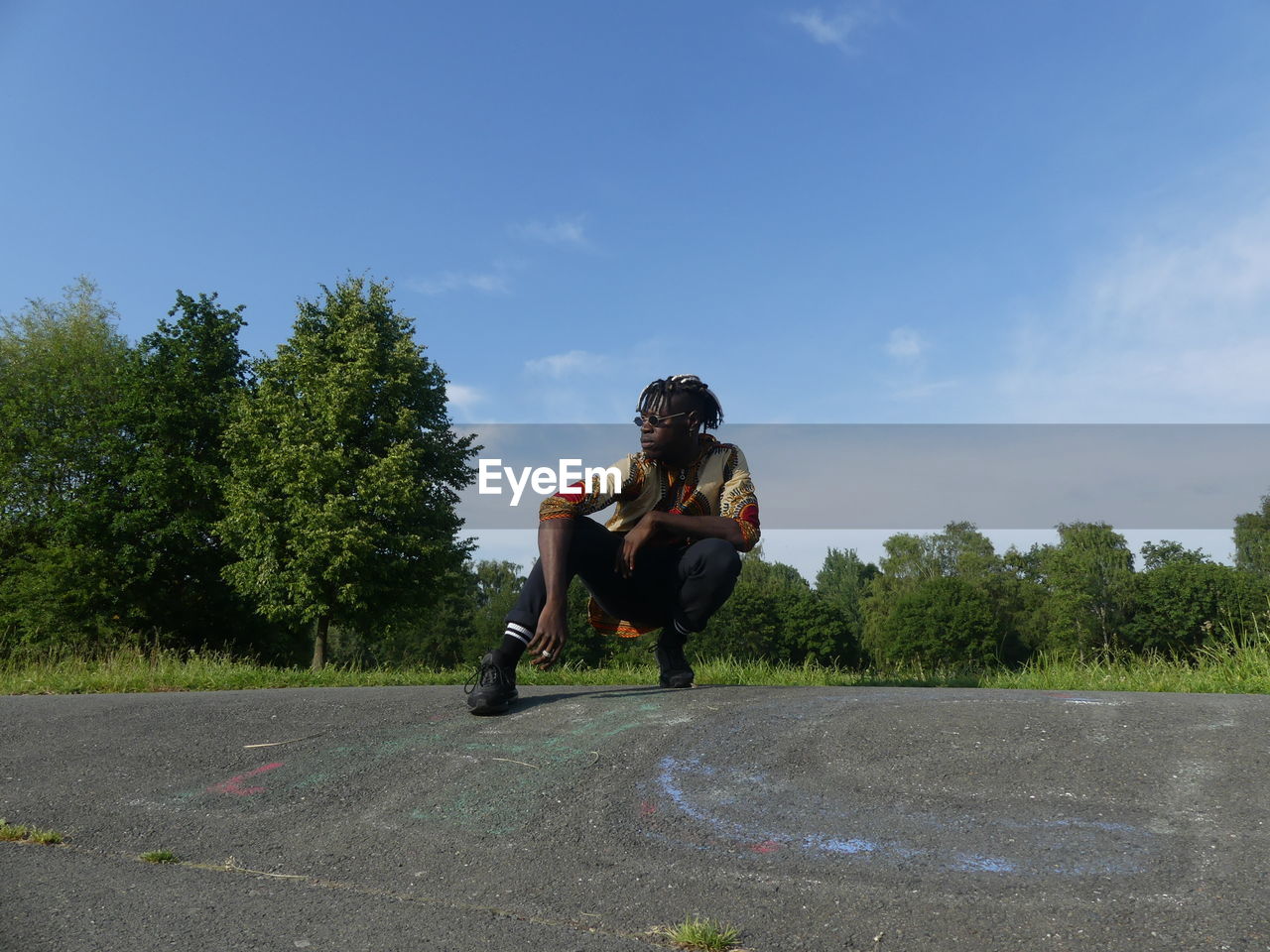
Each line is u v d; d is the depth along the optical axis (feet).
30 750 13.17
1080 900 6.83
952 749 10.14
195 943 6.64
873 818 8.70
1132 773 9.21
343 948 6.56
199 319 95.14
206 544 91.97
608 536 13.17
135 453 92.22
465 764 11.06
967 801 8.88
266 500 73.72
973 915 6.75
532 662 12.87
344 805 10.26
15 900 7.65
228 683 25.93
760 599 188.24
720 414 13.48
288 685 26.35
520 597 13.37
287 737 12.89
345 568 70.90
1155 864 7.34
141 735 13.51
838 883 7.47
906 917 6.81
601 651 137.49
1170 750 9.70
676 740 11.17
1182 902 6.68
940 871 7.54
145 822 10.19
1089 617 163.73
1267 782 8.71
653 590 13.66
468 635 215.51
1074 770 9.39
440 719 13.17
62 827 10.20
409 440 75.72
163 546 91.97
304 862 8.86
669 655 14.56
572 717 12.53
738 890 7.50
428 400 81.20
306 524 72.02
